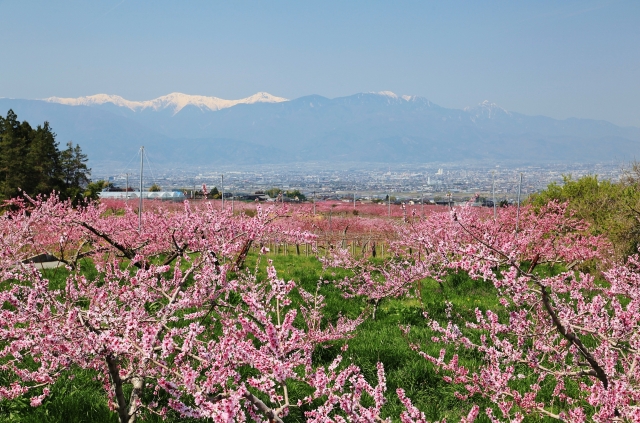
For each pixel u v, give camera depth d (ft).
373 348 29.89
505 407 17.99
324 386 13.42
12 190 125.18
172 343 12.57
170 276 34.94
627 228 55.42
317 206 168.76
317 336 28.09
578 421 15.70
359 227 106.42
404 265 48.08
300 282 46.39
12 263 23.67
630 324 15.90
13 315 15.38
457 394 21.72
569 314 18.31
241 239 30.17
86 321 14.71
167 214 44.55
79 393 21.83
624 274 22.16
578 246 55.77
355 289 46.75
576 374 16.66
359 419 12.62
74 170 152.25
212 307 21.35
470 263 15.89
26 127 156.66
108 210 103.81
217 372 12.71
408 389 25.08
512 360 18.39
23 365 23.27
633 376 16.42
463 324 36.86
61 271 44.98
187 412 12.65
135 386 17.72
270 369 13.47
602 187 82.23
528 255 54.90
